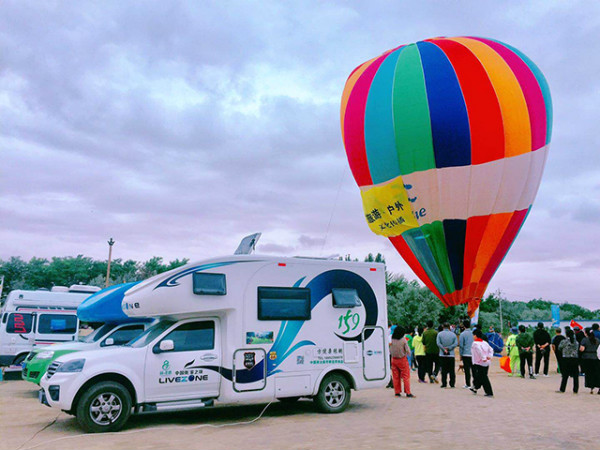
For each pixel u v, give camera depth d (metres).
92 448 7.18
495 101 18.23
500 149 18.27
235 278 9.70
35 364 11.95
